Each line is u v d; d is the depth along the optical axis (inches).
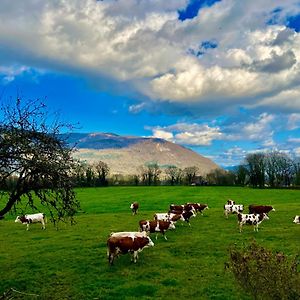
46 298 793.6
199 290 799.1
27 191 715.4
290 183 5605.3
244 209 2278.5
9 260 1115.3
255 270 520.7
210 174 6830.7
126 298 769.6
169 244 1236.5
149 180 6712.6
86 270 974.4
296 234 1336.1
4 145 631.8
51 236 1489.9
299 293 486.6
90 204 2886.3
